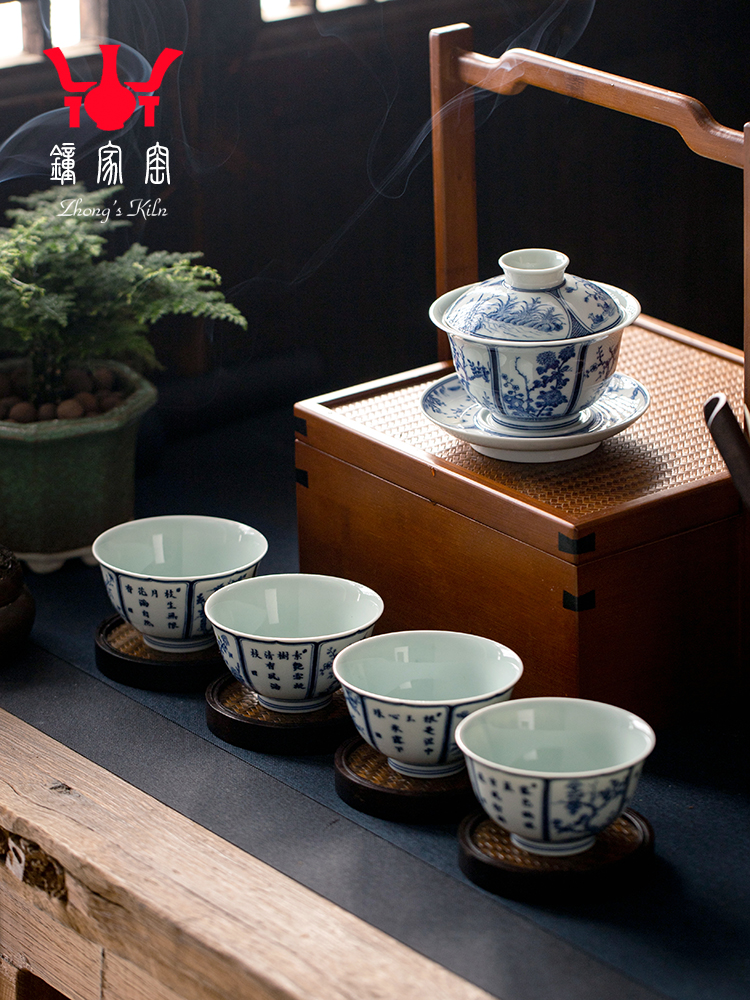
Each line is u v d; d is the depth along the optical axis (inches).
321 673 39.2
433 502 42.5
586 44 77.7
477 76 47.9
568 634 38.6
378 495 44.8
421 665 38.6
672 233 86.4
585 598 38.1
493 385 41.0
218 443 69.5
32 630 49.7
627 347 53.7
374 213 74.9
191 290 56.0
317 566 48.8
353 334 76.6
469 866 33.6
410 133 74.6
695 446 43.8
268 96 68.2
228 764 40.0
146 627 44.1
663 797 38.1
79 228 55.1
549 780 31.0
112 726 42.4
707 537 40.7
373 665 38.3
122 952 34.3
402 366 79.3
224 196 68.5
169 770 39.6
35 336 53.4
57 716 43.1
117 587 43.6
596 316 40.2
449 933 31.6
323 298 74.5
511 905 32.8
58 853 35.5
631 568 38.9
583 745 34.4
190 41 64.2
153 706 43.8
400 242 76.6
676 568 40.1
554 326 39.5
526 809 31.7
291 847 35.4
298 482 48.5
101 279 54.6
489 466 42.1
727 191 87.2
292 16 67.9
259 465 66.4
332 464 46.5
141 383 56.2
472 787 35.6
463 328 40.7
